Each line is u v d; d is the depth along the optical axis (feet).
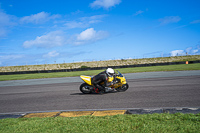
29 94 29.43
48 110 18.53
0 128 12.80
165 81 34.24
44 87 37.22
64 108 18.88
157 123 11.76
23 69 186.09
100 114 15.42
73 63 200.44
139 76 47.83
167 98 20.26
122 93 24.95
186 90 24.12
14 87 40.81
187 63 106.22
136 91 25.62
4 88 40.16
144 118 12.89
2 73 106.42
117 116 13.76
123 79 26.12
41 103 22.08
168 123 11.59
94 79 25.44
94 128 11.51
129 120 12.62
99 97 23.26
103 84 25.71
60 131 11.44
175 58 185.37
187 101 18.45
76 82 42.73
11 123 13.98
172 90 24.71
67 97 24.61
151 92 24.22
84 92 26.43
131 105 18.24
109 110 16.53
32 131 11.75
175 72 53.57
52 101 22.74
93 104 19.71
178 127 10.77
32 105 21.38
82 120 13.39
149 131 10.41
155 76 45.11
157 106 17.26
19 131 11.89
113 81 25.71
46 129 11.98
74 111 17.12
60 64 199.00
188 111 14.62
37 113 17.34
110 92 26.40
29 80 58.13
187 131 10.15
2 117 16.92
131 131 10.63
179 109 15.31
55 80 52.42
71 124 12.73
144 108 16.85
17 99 25.82
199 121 11.70
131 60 196.03
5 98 27.37
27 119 14.98
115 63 191.31
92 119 13.50
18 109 19.98
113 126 11.64
